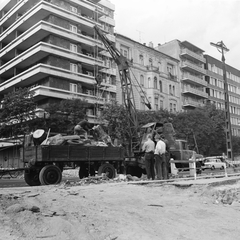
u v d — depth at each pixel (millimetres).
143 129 20297
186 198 9375
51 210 6297
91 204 7414
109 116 32031
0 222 5176
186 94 58969
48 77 36531
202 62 66812
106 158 14547
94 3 45562
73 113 32062
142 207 7754
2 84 42250
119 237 5352
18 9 41844
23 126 29281
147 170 13352
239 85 81938
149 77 48344
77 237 5074
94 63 40969
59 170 12758
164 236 5699
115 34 45312
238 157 62406
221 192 10281
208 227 6512
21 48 41750
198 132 41969
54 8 37844
